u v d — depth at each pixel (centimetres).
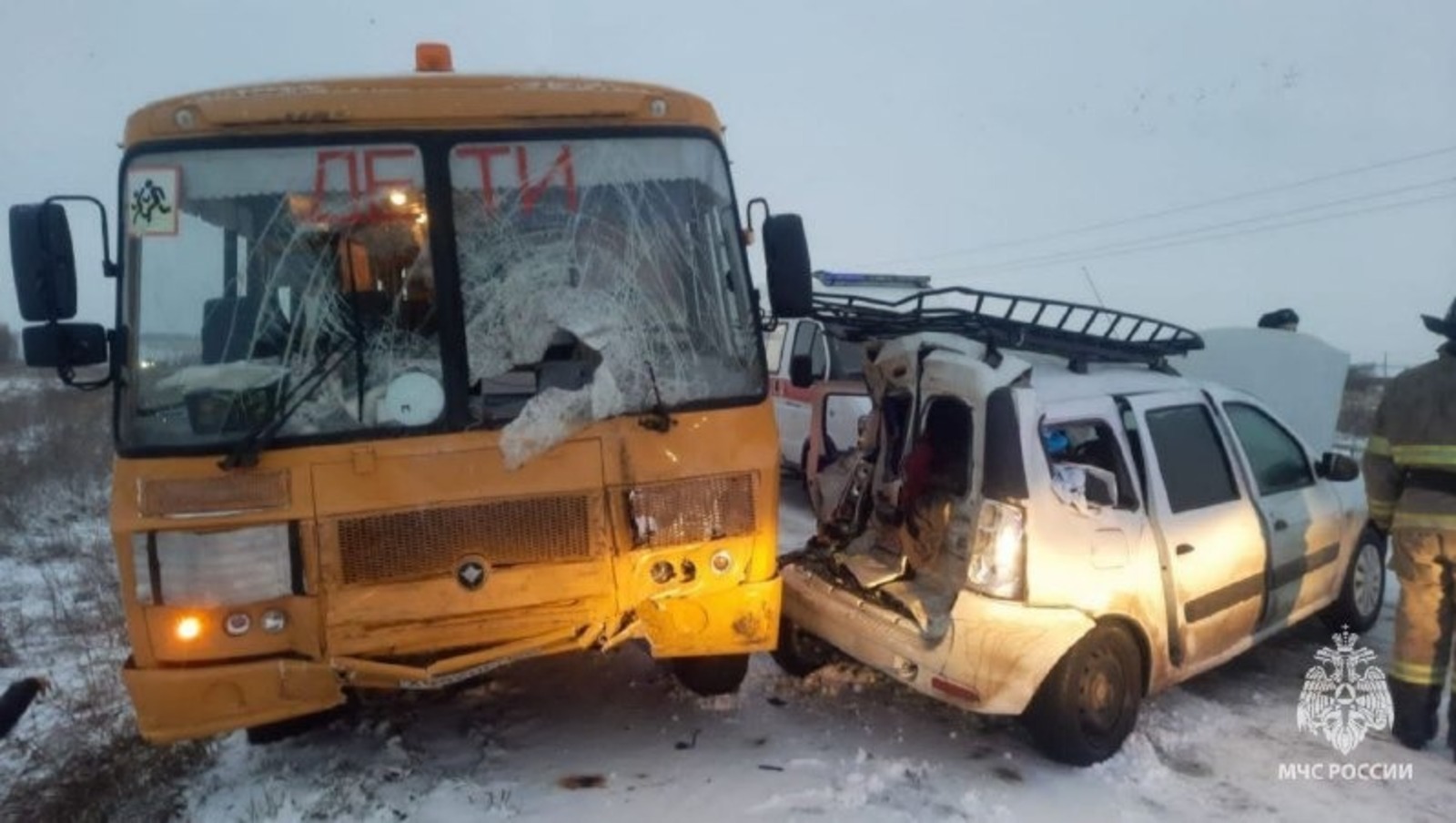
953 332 563
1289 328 893
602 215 463
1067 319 593
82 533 1213
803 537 982
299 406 427
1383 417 538
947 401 539
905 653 493
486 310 445
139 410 421
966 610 473
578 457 443
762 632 472
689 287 472
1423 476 522
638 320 462
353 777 476
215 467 415
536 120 457
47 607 859
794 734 527
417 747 517
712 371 470
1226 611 549
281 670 416
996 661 467
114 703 596
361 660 423
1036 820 439
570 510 442
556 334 450
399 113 443
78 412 2352
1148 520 518
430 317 440
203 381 423
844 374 1069
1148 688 514
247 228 433
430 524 429
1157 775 483
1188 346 620
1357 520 659
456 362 438
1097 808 452
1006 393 484
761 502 468
